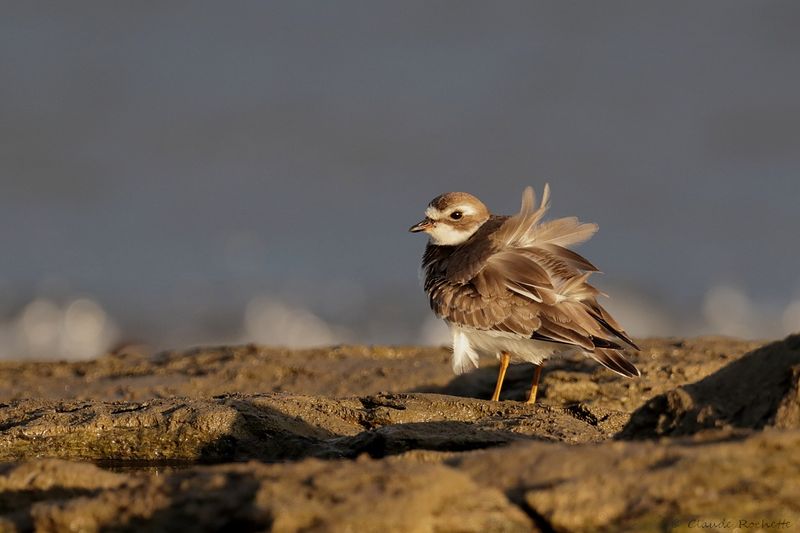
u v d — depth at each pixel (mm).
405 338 18703
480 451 6027
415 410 8555
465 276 9797
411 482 5156
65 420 8383
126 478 5973
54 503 5422
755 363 6699
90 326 18641
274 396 8820
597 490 5191
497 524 5051
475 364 10094
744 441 5375
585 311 9414
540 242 9875
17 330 18359
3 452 8195
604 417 8562
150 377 11352
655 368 10227
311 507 4977
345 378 11180
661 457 5402
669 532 4961
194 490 5320
